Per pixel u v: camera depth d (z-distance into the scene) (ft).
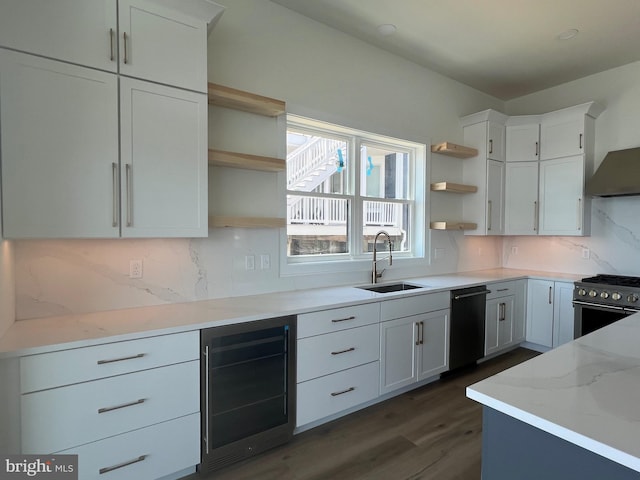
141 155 6.14
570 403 3.04
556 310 11.97
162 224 6.38
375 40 10.41
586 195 11.83
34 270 6.27
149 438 5.71
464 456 6.91
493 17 9.13
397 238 12.14
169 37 6.37
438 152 12.43
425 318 9.66
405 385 9.27
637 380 3.54
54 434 4.97
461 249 13.53
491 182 12.87
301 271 9.50
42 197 5.37
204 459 6.25
